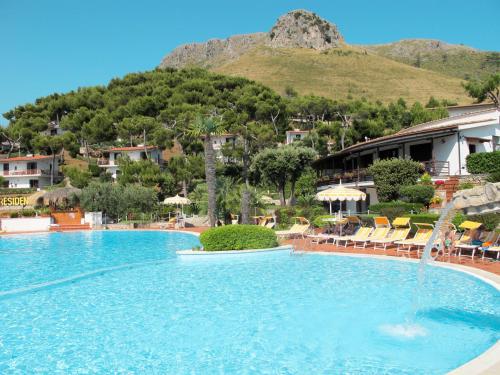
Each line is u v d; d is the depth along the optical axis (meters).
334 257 17.17
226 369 6.56
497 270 12.65
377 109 80.06
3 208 50.22
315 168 46.47
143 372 6.51
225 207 31.19
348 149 36.44
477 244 15.40
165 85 91.69
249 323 8.84
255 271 14.66
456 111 50.06
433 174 28.73
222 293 11.52
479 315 9.05
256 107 79.88
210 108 78.25
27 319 9.44
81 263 17.78
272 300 10.67
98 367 6.73
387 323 8.69
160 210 44.59
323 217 24.88
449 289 11.24
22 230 38.69
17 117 88.06
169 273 14.72
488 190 7.38
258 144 60.78
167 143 71.00
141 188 44.38
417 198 24.12
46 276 14.76
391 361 6.73
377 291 11.34
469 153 28.94
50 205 43.38
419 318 8.93
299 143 65.25
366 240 18.70
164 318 9.30
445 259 15.05
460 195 7.96
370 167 28.42
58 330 8.61
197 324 8.84
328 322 8.83
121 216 42.97
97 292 12.05
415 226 19.25
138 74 104.00
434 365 6.54
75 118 81.44
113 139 80.12
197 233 31.06
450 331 8.10
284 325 8.68
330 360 6.83
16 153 80.94
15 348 7.63
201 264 16.45
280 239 22.52
